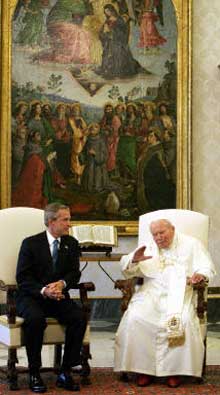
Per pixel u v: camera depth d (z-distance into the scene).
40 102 11.18
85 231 9.39
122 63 11.39
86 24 11.32
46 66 11.21
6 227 7.74
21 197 11.09
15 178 11.08
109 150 11.34
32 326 6.94
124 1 11.40
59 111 11.24
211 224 11.46
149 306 7.46
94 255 9.84
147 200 11.38
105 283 11.33
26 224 7.83
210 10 11.49
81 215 11.26
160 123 11.40
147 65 11.41
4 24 11.05
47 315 7.25
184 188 11.34
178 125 11.38
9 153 11.02
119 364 7.35
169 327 7.23
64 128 11.25
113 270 11.36
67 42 11.27
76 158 11.27
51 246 7.52
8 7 11.07
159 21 11.43
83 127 11.30
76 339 7.05
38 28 11.20
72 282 7.35
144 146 11.39
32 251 7.44
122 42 11.38
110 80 11.37
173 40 11.41
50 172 11.20
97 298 11.12
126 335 7.35
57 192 11.21
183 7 11.38
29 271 7.40
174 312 7.32
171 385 7.18
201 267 7.69
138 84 11.40
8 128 11.03
